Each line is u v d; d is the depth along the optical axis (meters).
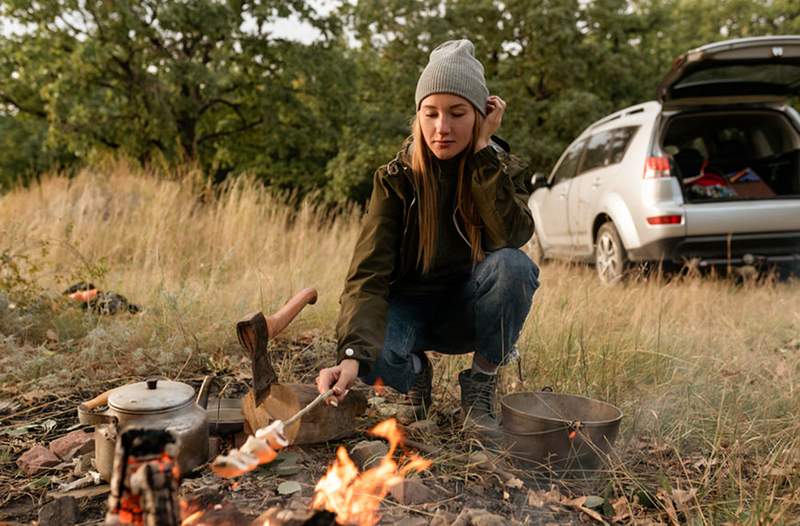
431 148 2.25
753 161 6.95
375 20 22.70
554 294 4.34
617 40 24.27
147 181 10.15
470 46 2.26
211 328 3.66
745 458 2.44
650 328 3.97
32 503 2.01
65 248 6.23
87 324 3.88
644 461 2.40
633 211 6.07
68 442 2.35
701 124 6.75
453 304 2.57
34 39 19.98
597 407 2.38
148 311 3.94
